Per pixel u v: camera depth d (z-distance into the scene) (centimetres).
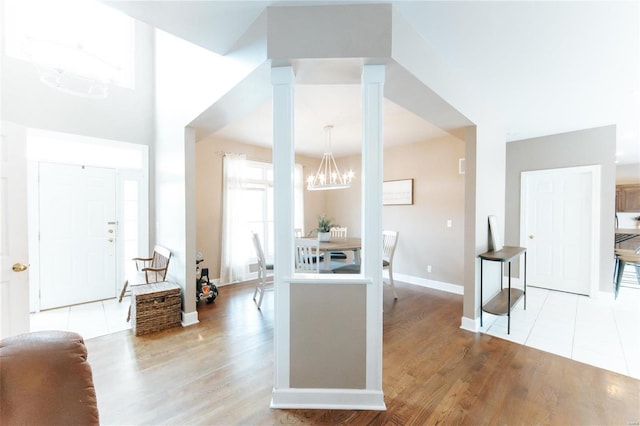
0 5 306
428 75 204
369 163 178
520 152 452
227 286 459
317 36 169
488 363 230
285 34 169
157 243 396
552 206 430
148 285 314
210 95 249
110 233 389
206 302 379
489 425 164
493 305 307
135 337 275
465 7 169
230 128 409
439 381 207
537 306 363
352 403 179
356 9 168
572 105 313
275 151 179
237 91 220
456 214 425
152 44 409
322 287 180
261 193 530
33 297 338
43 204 344
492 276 336
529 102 307
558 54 217
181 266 315
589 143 393
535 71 244
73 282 364
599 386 200
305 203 596
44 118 331
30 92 322
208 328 297
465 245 299
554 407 179
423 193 462
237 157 480
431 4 168
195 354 243
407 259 485
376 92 176
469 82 263
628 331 290
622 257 407
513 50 213
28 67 321
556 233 427
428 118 268
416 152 471
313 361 182
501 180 354
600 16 175
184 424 164
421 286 458
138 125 397
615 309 351
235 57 208
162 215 373
